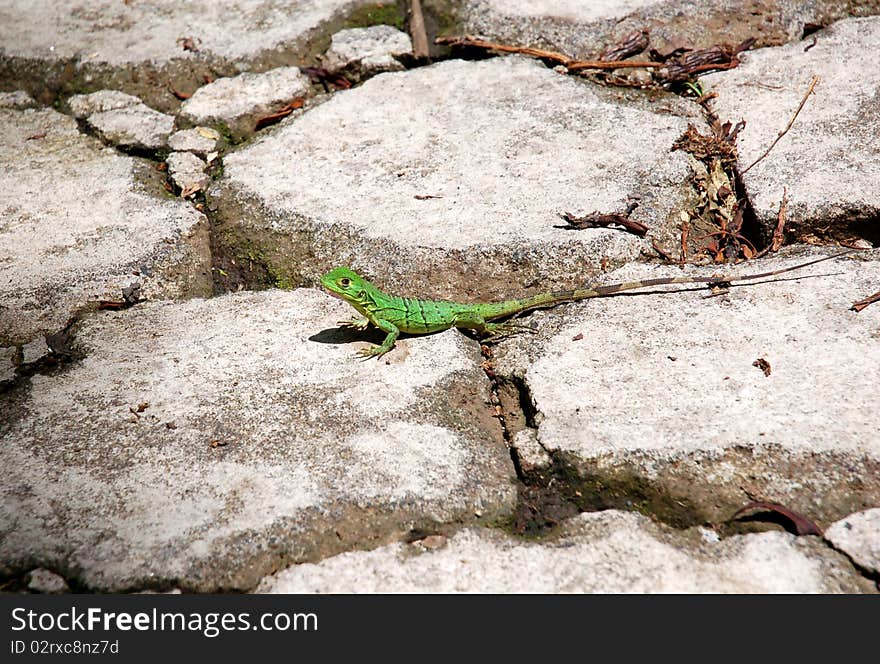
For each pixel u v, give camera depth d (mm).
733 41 7148
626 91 6777
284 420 4188
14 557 3559
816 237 5266
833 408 3959
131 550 3553
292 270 5465
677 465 3797
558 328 4746
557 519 3775
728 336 4492
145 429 4176
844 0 7496
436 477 3844
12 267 5418
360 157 6289
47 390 4496
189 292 5406
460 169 6031
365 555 3553
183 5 8328
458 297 5137
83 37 7855
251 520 3643
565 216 5359
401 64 7414
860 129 5902
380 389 4375
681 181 5723
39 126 7031
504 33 7465
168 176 6387
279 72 7285
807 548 3469
